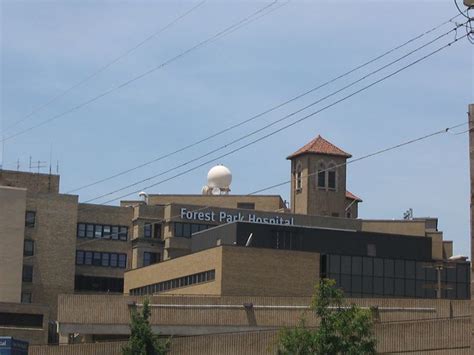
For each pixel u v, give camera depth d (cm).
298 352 4588
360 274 9675
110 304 7325
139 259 11944
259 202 12850
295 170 13475
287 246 9600
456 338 5969
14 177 12256
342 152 13362
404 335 6044
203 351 6419
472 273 4338
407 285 9812
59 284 11744
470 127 4341
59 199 11906
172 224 11719
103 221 12219
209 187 13200
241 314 7150
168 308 7200
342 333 4531
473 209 4306
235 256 8900
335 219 11856
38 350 6656
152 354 5369
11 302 10281
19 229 11369
